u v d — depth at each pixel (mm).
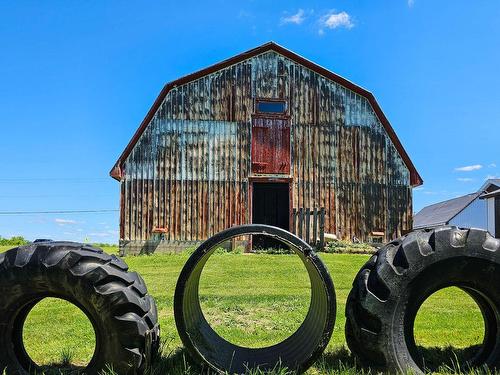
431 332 5496
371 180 17703
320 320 4020
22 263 3607
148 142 17156
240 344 4965
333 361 4293
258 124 17562
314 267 3812
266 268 11266
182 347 4641
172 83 17203
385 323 3801
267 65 17797
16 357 3814
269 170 17406
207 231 17000
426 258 3852
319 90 17859
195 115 17391
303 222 17188
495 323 4098
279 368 3840
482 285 3957
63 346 4906
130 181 16984
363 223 17469
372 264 4102
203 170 17219
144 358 3613
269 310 6730
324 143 17719
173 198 17031
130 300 3605
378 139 17891
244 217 17156
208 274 10352
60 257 3609
